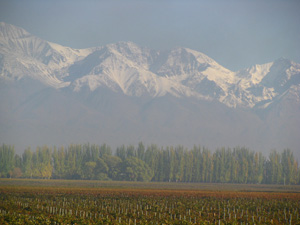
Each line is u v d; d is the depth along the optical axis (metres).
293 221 123.69
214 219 119.75
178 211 137.38
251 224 113.62
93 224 107.19
